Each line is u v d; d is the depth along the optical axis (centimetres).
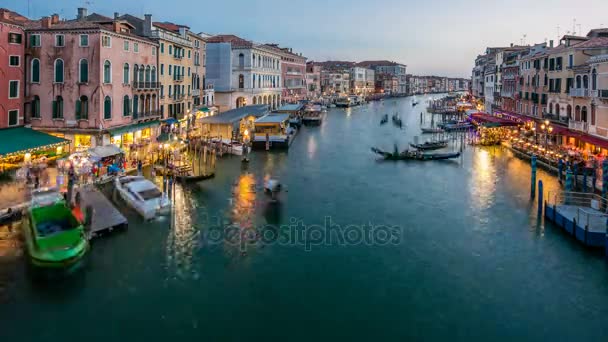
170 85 4678
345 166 3916
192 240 2059
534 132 4812
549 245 2045
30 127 3312
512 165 3944
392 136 6259
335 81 15025
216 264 1831
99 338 1352
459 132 6500
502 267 1830
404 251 1988
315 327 1423
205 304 1542
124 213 2345
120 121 3622
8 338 1337
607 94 3231
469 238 2141
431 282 1706
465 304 1555
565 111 4131
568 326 1427
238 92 7256
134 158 3475
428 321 1455
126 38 3656
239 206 2603
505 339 1366
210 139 4369
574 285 1680
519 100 5669
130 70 3762
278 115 5816
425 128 7088
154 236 2089
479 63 10344
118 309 1498
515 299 1588
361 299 1585
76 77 3303
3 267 1733
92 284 1645
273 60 8581
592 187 2886
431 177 3478
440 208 2625
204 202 2656
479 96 10100
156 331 1391
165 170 2908
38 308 1485
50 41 3297
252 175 3450
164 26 5041
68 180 2458
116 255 1878
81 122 3338
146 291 1612
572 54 4000
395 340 1362
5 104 3094
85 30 3262
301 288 1655
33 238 1788
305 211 2545
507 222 2366
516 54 6309
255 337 1371
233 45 7256
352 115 10075
